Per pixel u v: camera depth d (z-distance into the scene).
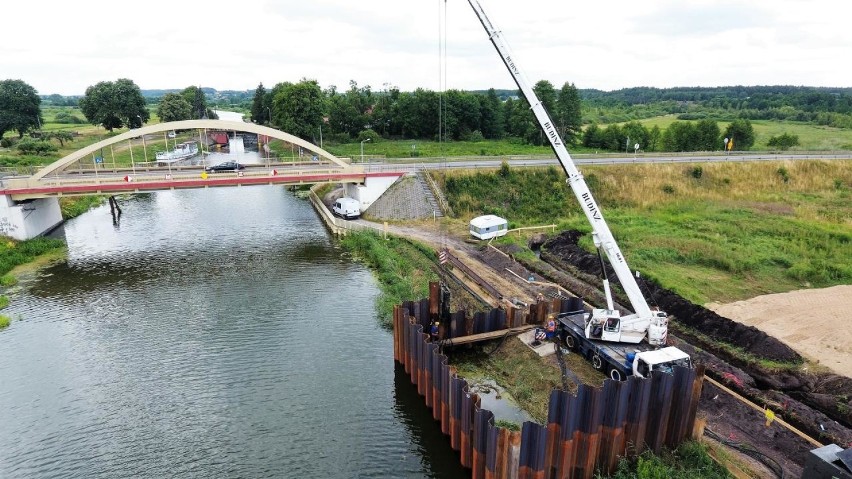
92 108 121.56
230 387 27.17
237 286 41.12
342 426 24.17
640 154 79.19
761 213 56.78
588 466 19.70
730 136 101.38
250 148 104.50
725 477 18.80
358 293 39.34
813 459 16.44
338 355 30.36
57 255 49.25
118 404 25.80
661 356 22.69
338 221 56.22
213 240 54.59
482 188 61.91
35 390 26.97
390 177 60.34
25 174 63.59
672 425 20.77
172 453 22.33
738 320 32.16
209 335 32.81
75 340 32.34
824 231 49.12
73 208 66.94
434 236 51.25
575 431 19.41
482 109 128.75
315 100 110.25
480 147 109.12
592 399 18.92
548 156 76.75
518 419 24.14
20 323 34.69
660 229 51.16
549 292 36.94
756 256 42.78
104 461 21.92
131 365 29.38
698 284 37.81
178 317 35.50
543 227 53.06
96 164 58.34
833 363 27.00
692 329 31.86
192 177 53.38
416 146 111.06
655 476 18.91
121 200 76.38
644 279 38.25
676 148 103.12
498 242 48.69
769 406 23.36
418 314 29.69
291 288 40.56
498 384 27.14
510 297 35.81
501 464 18.97
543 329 29.89
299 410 25.23
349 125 129.38
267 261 47.31
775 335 30.17
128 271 44.94
